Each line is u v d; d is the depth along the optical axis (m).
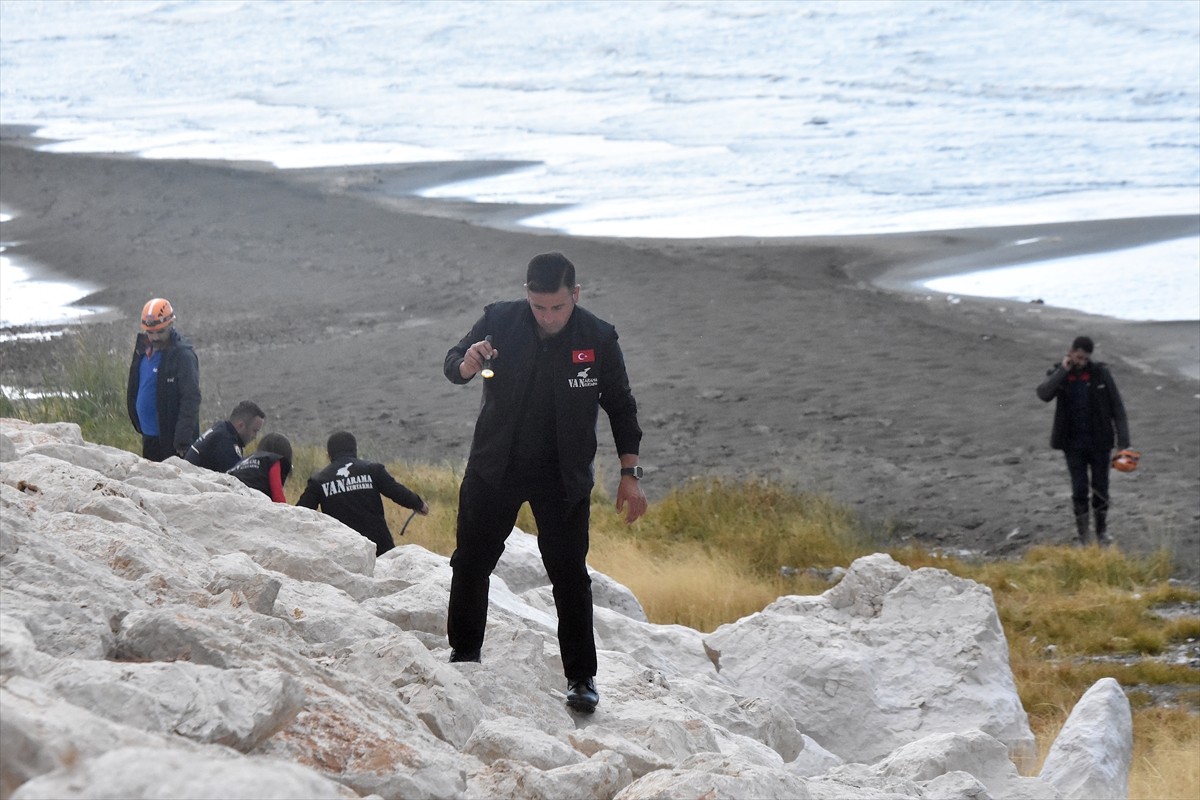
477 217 50.19
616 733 5.30
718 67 108.81
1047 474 23.33
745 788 3.55
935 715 8.50
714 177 58.75
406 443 24.91
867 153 64.00
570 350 5.16
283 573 6.90
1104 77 87.06
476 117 86.06
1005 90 84.50
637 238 45.53
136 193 56.50
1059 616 16.45
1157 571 18.39
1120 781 7.71
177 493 7.96
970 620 9.41
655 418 27.41
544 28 147.62
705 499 20.69
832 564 18.48
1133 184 52.50
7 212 53.75
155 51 156.50
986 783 6.60
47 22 199.88
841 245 43.75
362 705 3.67
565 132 76.44
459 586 5.51
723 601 15.79
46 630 3.47
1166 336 31.78
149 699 2.86
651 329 34.69
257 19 181.25
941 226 46.19
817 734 8.37
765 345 32.78
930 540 20.44
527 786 3.74
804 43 120.00
